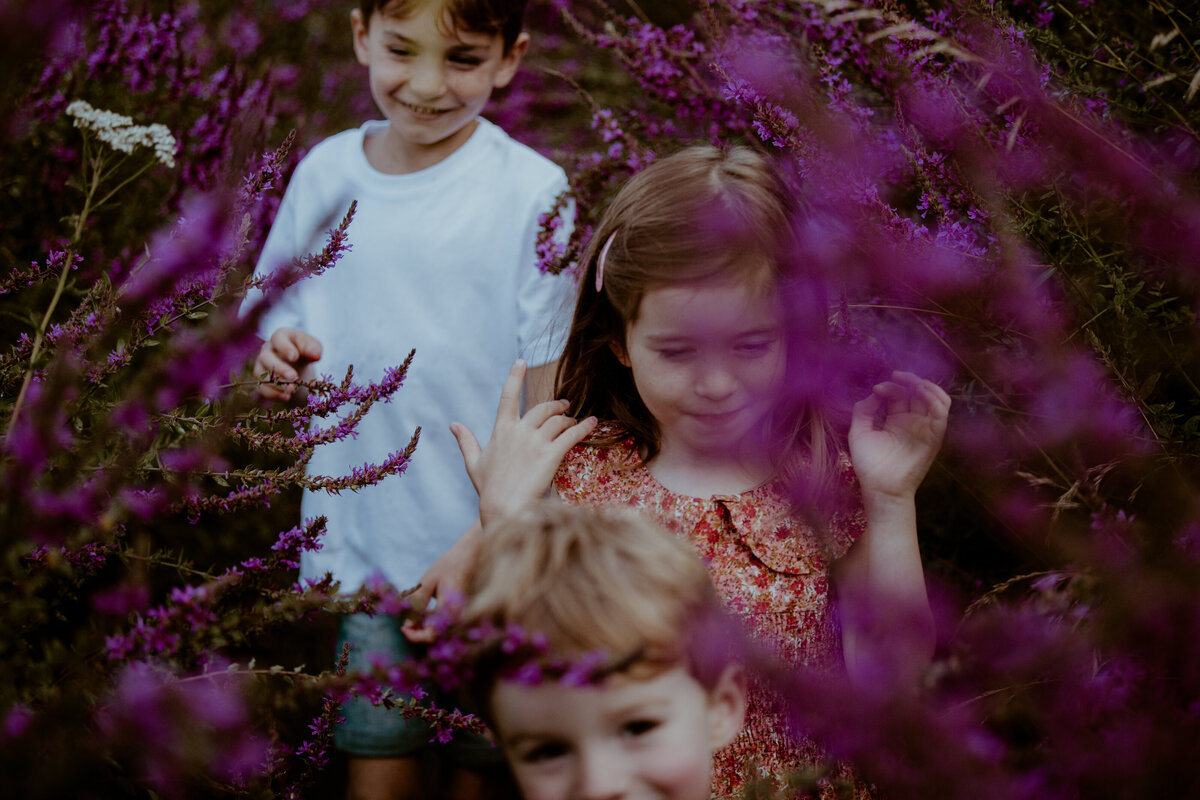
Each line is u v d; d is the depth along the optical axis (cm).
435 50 222
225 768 108
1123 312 146
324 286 238
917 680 112
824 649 163
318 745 145
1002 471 162
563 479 172
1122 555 124
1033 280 159
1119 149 144
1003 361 160
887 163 179
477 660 100
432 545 229
